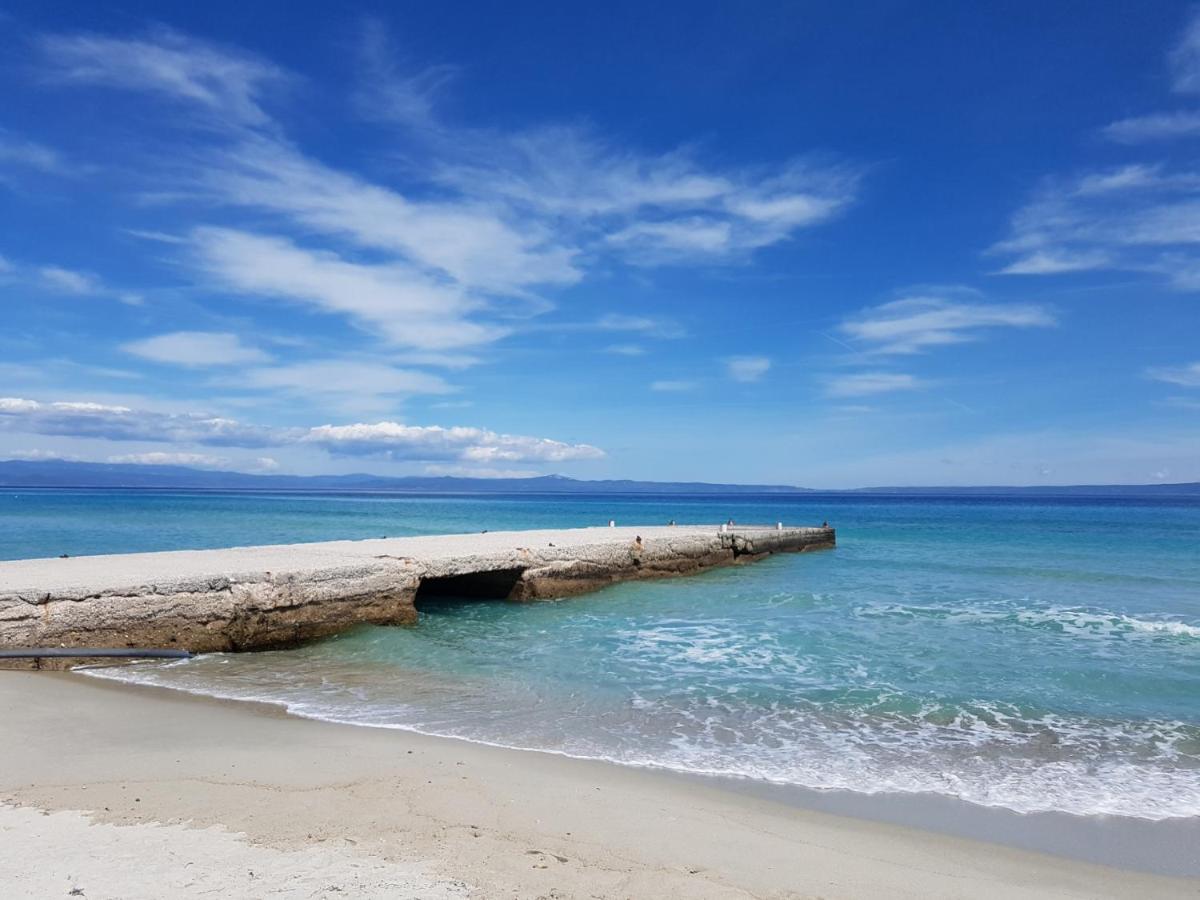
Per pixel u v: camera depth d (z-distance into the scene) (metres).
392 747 7.98
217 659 12.41
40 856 4.90
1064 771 7.95
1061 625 16.12
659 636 14.90
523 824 5.96
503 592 19.48
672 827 6.11
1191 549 34.94
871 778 7.62
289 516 63.44
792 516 77.94
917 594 20.67
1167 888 5.47
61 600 11.43
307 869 4.85
